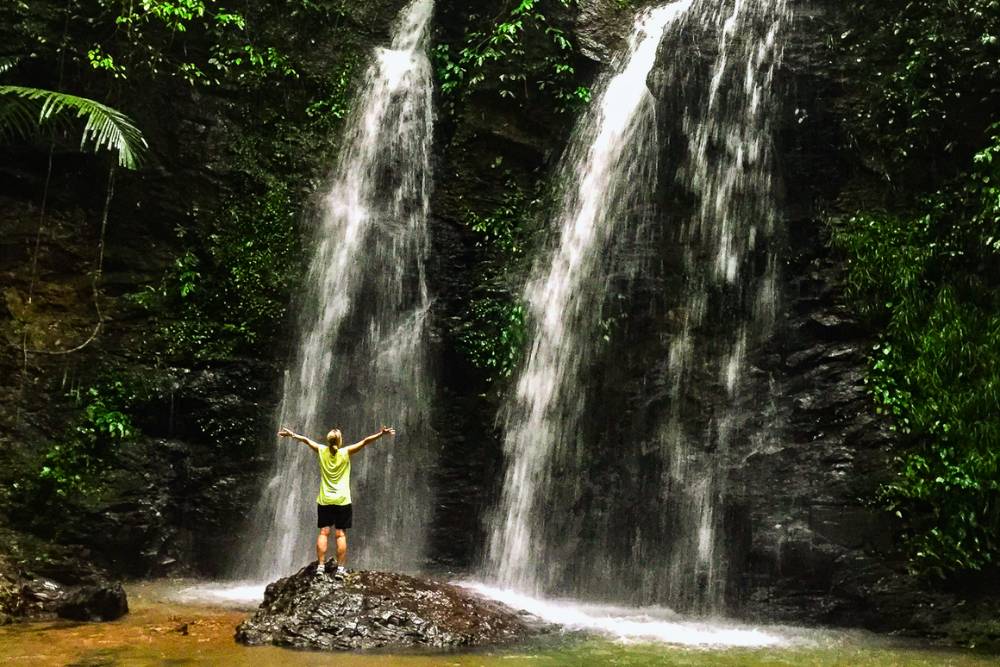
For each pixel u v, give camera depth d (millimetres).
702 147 15508
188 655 8672
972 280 13203
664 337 14617
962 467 11883
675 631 11062
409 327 16516
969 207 13516
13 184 15672
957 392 12500
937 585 11461
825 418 13109
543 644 9711
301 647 9055
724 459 13453
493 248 16562
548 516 14422
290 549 15375
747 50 15648
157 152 16344
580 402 14719
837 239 14188
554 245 16234
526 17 17375
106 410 14945
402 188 17406
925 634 11062
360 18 18781
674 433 13969
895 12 14906
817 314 13891
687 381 14219
